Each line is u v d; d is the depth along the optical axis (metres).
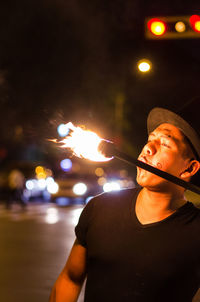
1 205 24.19
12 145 31.59
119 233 2.20
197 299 2.11
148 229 2.16
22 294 6.80
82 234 2.32
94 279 2.21
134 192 2.29
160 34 10.59
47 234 12.68
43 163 27.61
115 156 2.03
